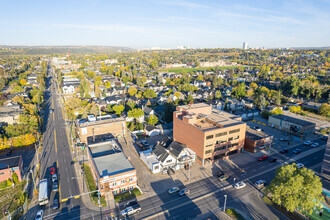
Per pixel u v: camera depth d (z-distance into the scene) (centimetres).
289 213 5450
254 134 9388
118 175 6094
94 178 6850
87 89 17538
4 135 9525
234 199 5994
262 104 14762
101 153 7538
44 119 12900
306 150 9025
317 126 11981
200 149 7681
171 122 11712
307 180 5144
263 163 7956
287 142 9825
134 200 5928
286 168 5412
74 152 8800
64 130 11181
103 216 5341
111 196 6072
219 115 9425
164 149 7738
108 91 18975
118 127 10356
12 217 5325
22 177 7106
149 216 5322
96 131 9875
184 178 6988
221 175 7075
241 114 13712
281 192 5147
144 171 7394
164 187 6519
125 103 14950
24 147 9212
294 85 18400
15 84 19438
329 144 6831
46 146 9356
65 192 6294
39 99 15425
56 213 5453
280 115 12231
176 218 5278
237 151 8581
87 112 13175
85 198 6034
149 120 11344
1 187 6569
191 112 8994
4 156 8412
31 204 5828
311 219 5234
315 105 16212
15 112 11750
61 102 16725
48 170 7488
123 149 9056
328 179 6775
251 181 6844
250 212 5494
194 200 5934
